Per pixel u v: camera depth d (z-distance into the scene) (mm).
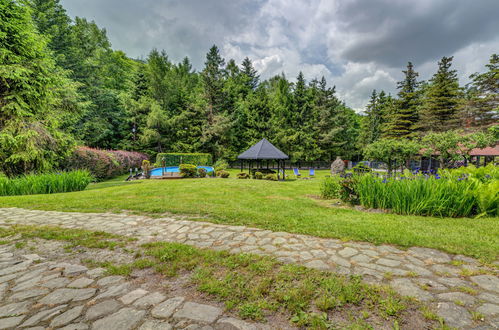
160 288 2127
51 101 11781
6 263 2674
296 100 33156
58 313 1748
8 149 9664
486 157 20375
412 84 28922
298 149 30891
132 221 4461
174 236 3611
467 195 4727
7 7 10008
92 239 3445
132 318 1685
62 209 5445
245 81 37531
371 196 5672
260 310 1787
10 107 9672
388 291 2021
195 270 2457
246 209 5504
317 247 3115
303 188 10023
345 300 1899
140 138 24891
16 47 10359
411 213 5082
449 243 3188
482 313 1731
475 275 2338
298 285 2131
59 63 21031
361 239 3400
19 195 7688
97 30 29562
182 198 7000
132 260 2746
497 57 21391
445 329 1562
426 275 2336
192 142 27172
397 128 28703
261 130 29641
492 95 22000
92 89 23172
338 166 16172
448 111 24672
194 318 1690
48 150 10891
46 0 20312
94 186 10766
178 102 29188
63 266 2592
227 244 3258
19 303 1891
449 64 25547
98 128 22609
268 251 2986
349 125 40156
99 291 2078
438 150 12820
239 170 26875
